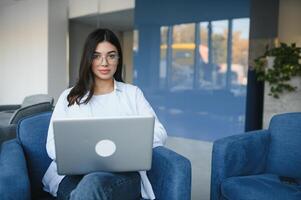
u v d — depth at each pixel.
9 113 3.62
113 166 1.32
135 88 1.78
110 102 1.67
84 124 1.23
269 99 4.10
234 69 4.34
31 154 1.70
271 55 4.06
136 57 5.25
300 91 3.89
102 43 1.61
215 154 1.83
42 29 6.47
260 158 1.99
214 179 1.83
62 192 1.42
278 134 2.02
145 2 5.10
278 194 1.55
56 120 1.21
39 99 3.40
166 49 4.94
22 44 6.97
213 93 4.54
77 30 6.99
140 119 1.26
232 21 4.30
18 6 6.98
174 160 1.46
